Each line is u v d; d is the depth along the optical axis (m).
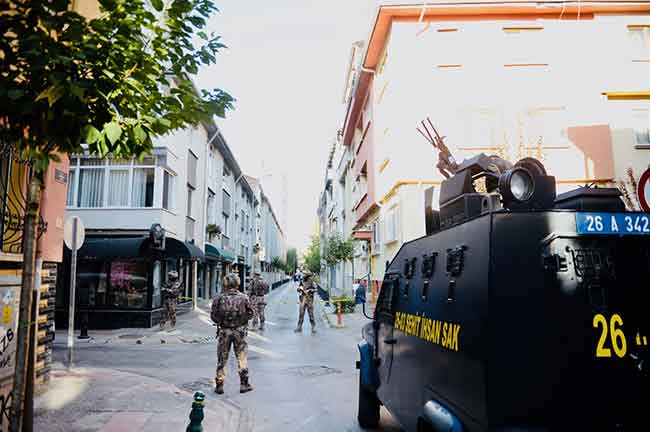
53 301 7.61
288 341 13.48
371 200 20.61
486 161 4.14
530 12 16.39
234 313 7.60
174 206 19.33
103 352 11.58
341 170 37.62
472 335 2.86
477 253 3.03
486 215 3.00
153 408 6.35
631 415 2.65
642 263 2.87
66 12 3.22
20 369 3.40
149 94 4.02
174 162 19.25
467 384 2.87
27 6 3.19
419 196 15.49
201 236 24.27
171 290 15.84
